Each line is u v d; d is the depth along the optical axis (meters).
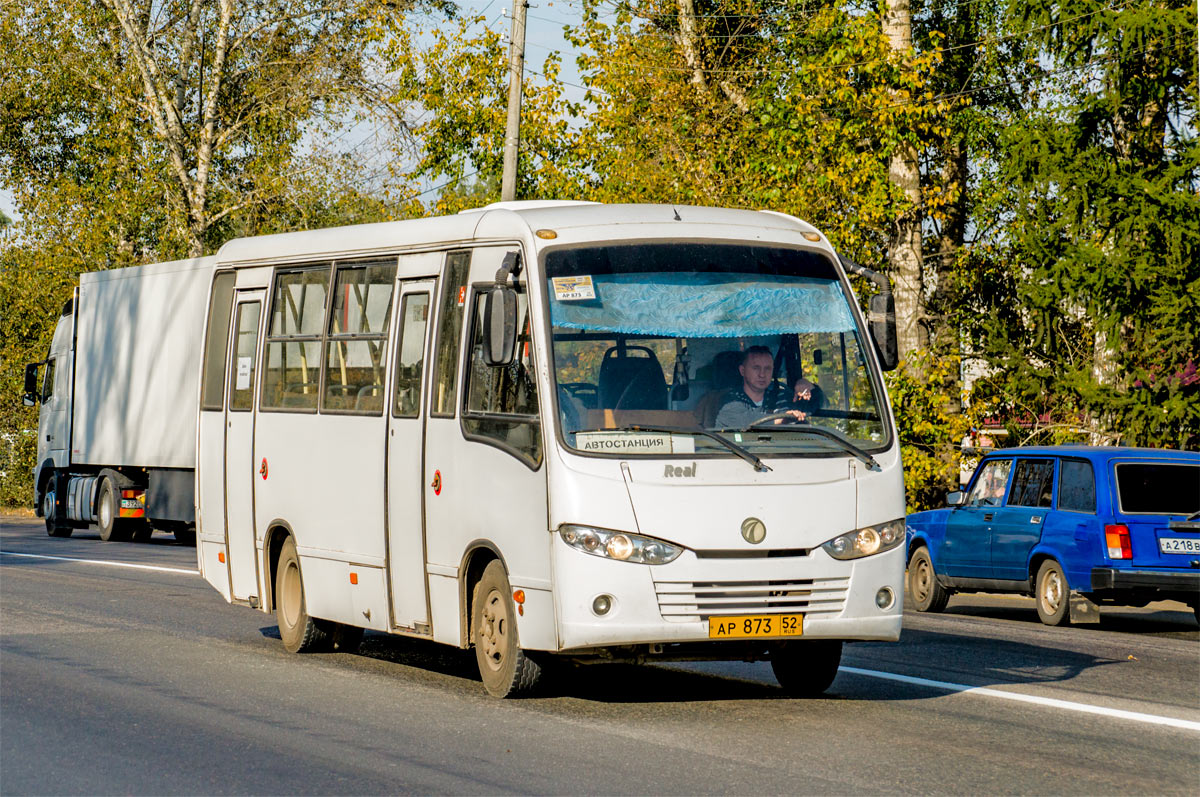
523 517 16.20
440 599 17.98
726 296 16.78
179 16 72.00
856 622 15.95
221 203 71.69
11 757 14.10
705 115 51.22
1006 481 30.08
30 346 72.81
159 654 21.27
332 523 20.39
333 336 20.75
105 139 72.81
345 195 66.31
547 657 16.78
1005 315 47.44
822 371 16.83
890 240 46.53
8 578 32.97
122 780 13.12
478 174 59.28
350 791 12.58
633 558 15.39
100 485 47.47
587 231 16.89
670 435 15.84
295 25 69.62
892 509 16.33
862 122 43.38
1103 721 15.89
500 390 16.88
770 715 16.09
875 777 12.95
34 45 74.81
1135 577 26.88
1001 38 55.06
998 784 12.73
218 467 23.72
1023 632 25.69
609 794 12.36
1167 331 40.78
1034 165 44.59
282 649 22.06
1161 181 41.91
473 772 13.22
